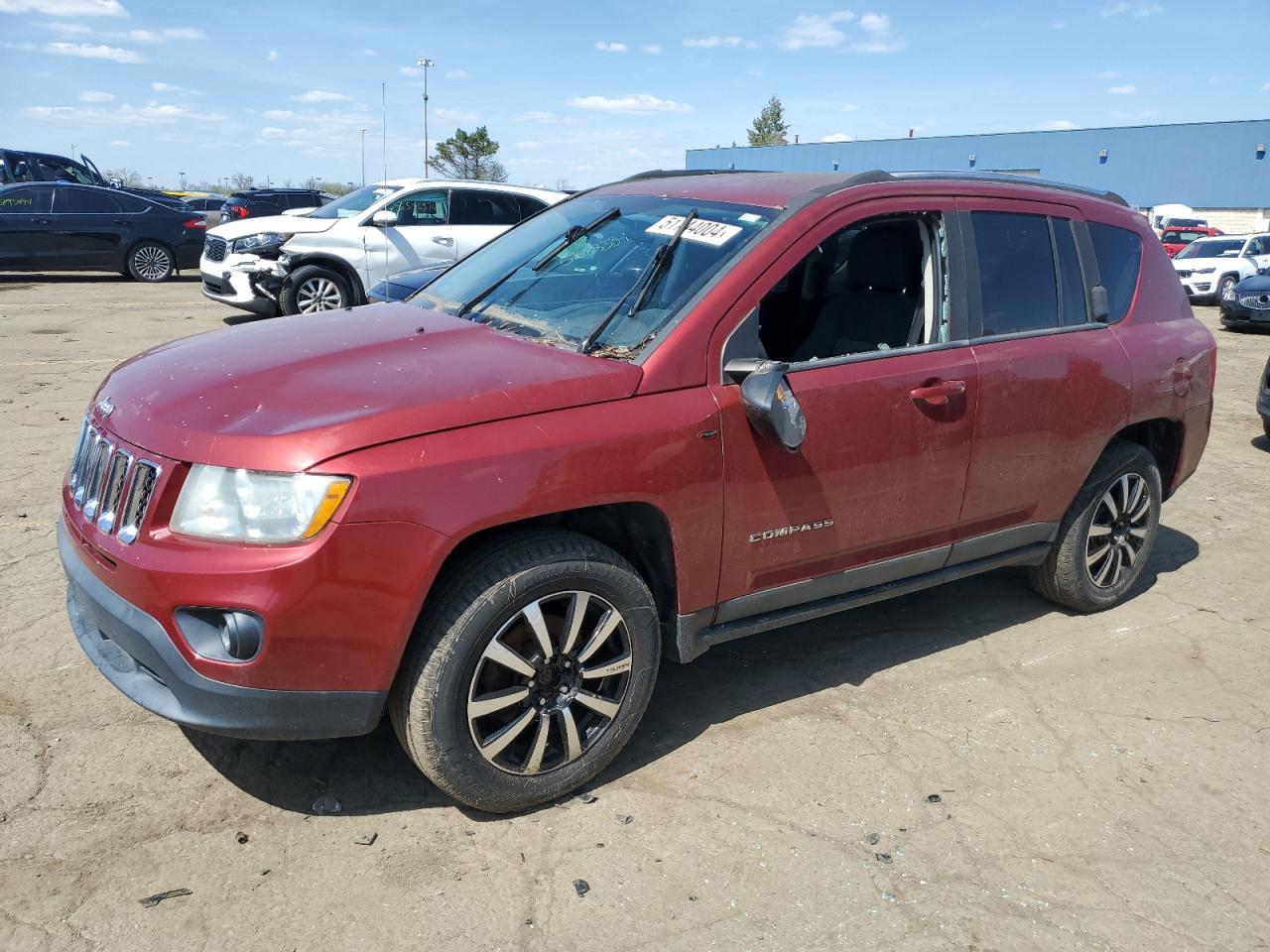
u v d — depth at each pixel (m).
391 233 12.14
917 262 3.64
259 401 2.67
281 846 2.74
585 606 2.88
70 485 3.06
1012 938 2.54
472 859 2.73
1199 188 42.88
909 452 3.45
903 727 3.53
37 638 3.81
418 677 2.66
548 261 3.70
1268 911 2.69
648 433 2.85
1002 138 47.97
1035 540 4.15
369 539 2.47
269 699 2.50
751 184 3.67
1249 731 3.61
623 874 2.70
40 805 2.84
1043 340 3.87
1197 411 4.58
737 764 3.25
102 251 17.25
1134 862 2.87
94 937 2.38
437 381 2.76
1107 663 4.09
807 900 2.64
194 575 2.43
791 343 3.97
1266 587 4.98
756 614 3.35
